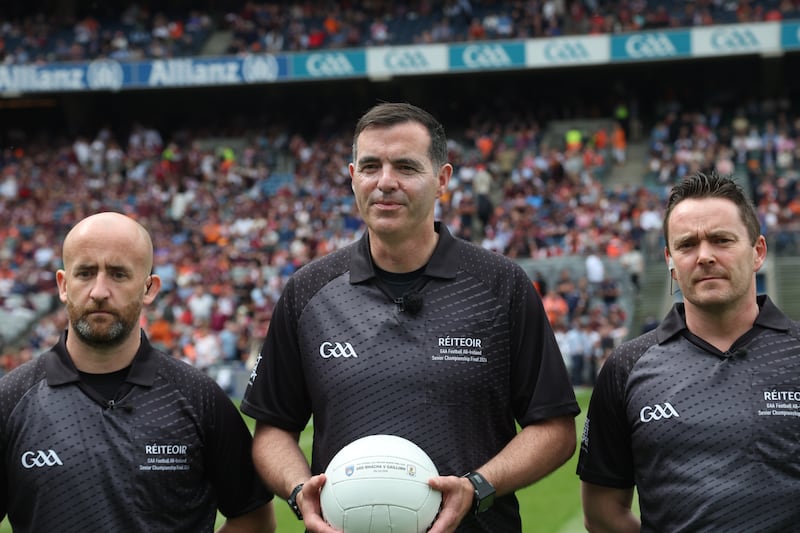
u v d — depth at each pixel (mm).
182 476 3613
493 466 3467
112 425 3566
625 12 29828
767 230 20328
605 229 21859
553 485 8383
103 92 34094
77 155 30406
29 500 3508
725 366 3545
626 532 3840
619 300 18969
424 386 3539
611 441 3768
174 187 28438
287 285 3826
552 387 3643
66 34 33562
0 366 19531
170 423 3625
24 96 34250
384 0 32938
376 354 3578
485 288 3689
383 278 3709
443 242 3738
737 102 30344
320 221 25203
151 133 31188
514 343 3686
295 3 33562
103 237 3533
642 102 31547
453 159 27781
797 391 3463
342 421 3555
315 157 29891
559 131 29672
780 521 3350
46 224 26625
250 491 3840
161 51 32188
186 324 19625
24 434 3537
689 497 3430
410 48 30109
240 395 16812
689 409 3512
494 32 30219
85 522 3467
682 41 28359
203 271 22328
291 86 33531
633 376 3660
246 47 31891
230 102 34031
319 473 3590
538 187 24906
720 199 3547
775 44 27891
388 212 3559
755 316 3625
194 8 34344
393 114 3590
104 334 3527
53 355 3660
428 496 3285
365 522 3240
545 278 19625
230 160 29531
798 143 26406
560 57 29188
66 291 3592
